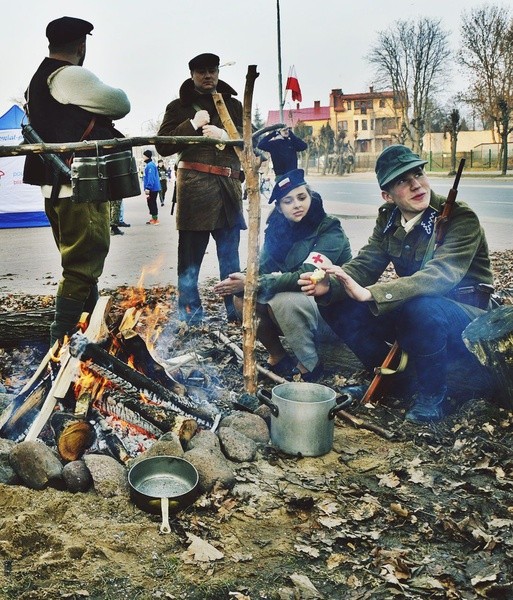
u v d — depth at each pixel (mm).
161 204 28438
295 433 3246
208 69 5492
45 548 2451
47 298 7547
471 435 3490
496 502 2889
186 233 5738
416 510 2803
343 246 4324
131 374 3336
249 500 2840
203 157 5559
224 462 2988
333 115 90938
